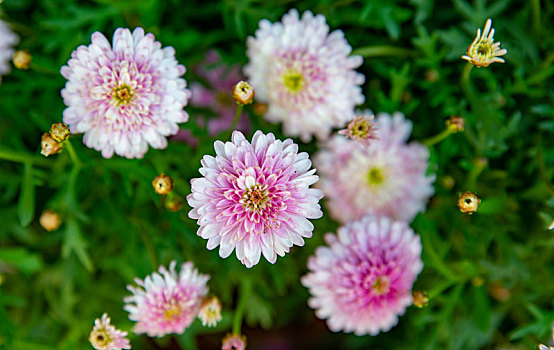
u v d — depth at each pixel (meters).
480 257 0.33
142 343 0.40
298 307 0.40
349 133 0.28
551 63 0.32
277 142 0.25
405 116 0.33
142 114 0.27
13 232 0.35
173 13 0.34
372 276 0.29
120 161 0.30
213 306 0.29
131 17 0.32
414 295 0.30
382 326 0.30
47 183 0.34
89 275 0.36
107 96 0.26
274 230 0.25
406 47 0.33
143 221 0.32
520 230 0.33
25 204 0.30
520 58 0.32
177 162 0.32
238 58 0.33
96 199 0.34
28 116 0.33
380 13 0.31
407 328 0.38
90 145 0.27
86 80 0.26
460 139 0.33
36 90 0.34
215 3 0.34
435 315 0.32
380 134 0.31
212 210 0.25
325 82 0.30
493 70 0.33
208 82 0.34
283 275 0.36
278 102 0.30
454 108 0.32
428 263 0.33
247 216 0.25
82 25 0.32
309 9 0.32
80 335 0.35
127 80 0.26
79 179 0.32
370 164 0.31
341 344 0.42
